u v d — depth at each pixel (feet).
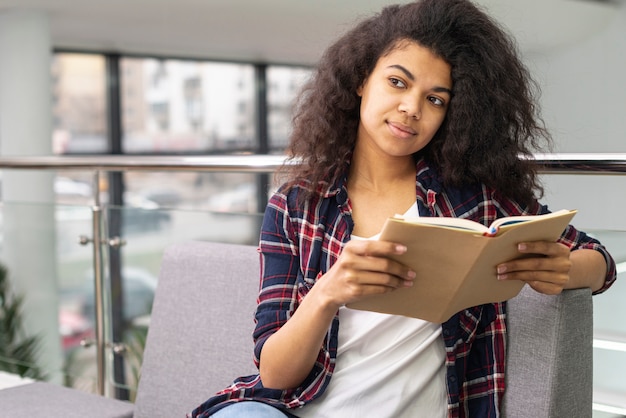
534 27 25.27
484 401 4.44
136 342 8.18
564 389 4.43
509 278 3.87
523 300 4.53
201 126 31.55
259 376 4.71
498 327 4.50
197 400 5.86
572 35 27.22
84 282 8.63
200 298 6.00
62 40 27.37
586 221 28.94
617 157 5.13
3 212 9.28
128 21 25.39
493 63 4.31
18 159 9.06
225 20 25.80
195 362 5.92
